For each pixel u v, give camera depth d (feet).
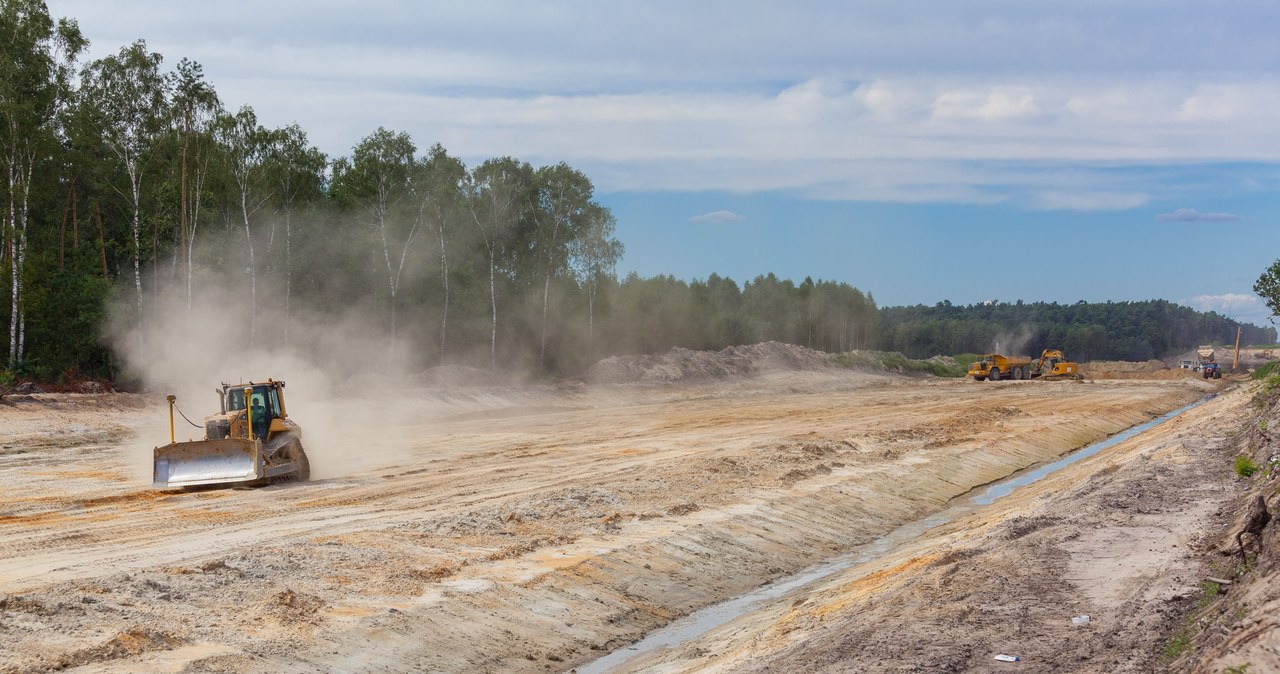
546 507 59.06
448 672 35.47
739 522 60.80
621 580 47.70
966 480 88.33
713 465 77.97
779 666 31.55
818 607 42.91
